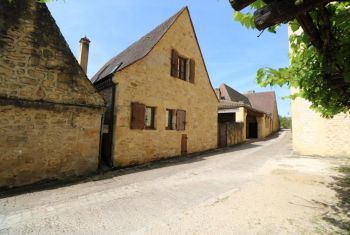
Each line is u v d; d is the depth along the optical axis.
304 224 3.16
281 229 3.03
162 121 9.38
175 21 10.41
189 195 4.56
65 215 3.58
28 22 5.59
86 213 3.66
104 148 7.84
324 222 3.21
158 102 9.20
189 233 2.96
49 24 5.98
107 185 5.41
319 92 3.21
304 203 4.00
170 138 9.76
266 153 10.88
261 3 2.04
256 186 5.15
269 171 6.74
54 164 5.88
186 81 10.97
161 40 9.52
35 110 5.59
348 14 2.01
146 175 6.47
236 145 14.85
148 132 8.66
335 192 4.58
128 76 7.97
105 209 3.83
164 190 4.93
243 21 2.31
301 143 10.34
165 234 2.95
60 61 6.12
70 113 6.25
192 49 11.58
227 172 6.71
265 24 1.82
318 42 2.14
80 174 6.39
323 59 2.39
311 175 6.12
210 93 12.91
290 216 3.45
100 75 12.87
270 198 4.30
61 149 6.03
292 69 2.89
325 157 9.34
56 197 4.50
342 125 9.30
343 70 2.25
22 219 3.43
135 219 3.42
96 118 6.84
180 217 3.47
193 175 6.39
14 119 5.25
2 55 5.15
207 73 12.68
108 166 7.36
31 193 4.79
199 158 9.67
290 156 9.75
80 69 6.53
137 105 8.16
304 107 10.32
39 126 5.65
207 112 12.52
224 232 2.97
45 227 3.17
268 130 24.84
